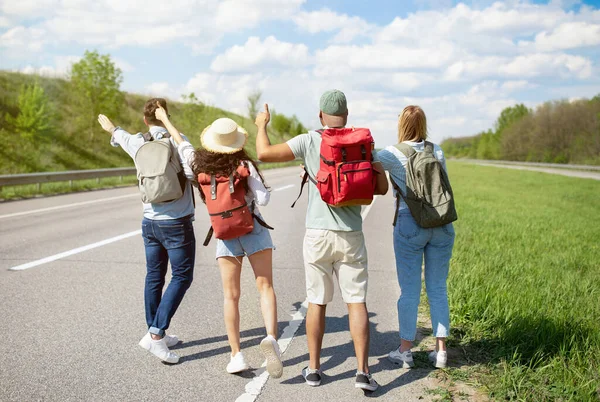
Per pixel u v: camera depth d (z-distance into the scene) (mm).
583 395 3293
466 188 26641
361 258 3539
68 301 5277
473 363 3967
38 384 3426
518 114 112625
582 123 81688
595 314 5066
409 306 3926
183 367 3814
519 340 4242
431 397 3422
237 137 3705
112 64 30297
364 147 3350
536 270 7062
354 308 3521
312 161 3498
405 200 3814
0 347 4035
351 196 3285
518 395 3369
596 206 19969
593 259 8297
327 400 3342
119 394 3328
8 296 5387
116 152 33594
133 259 7262
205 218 11656
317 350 3588
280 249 8461
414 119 3955
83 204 13969
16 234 9117
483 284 5812
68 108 35250
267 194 3703
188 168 3752
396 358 3967
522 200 20688
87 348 4086
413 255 3908
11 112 30656
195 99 38469
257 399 3324
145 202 3834
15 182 15469
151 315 4004
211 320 4875
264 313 3816
